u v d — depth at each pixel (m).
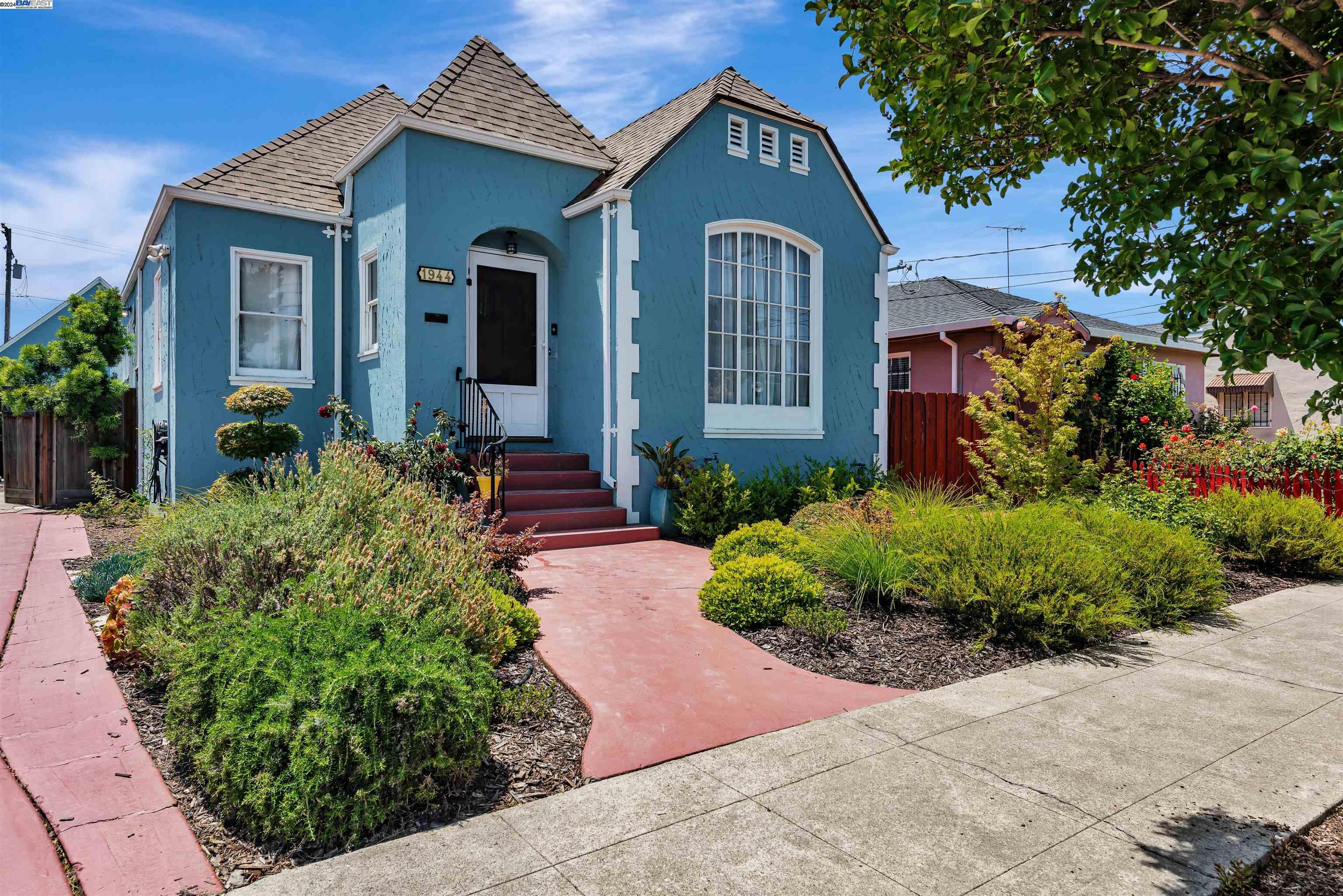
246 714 3.04
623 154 11.21
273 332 10.94
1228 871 2.69
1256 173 2.60
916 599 6.35
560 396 10.99
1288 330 2.60
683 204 10.34
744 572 5.83
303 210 10.89
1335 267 2.34
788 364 11.71
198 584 4.35
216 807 3.12
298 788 2.85
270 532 4.65
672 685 4.51
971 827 2.98
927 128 4.08
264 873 2.69
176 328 10.19
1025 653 5.32
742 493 9.80
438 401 9.67
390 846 2.85
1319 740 3.86
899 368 17.89
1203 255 2.88
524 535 6.56
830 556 6.41
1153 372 13.45
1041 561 5.63
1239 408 22.69
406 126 9.36
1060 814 3.09
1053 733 3.93
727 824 3.00
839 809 3.11
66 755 3.50
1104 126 3.09
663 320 10.14
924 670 4.94
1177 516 8.75
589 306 10.33
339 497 5.05
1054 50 2.89
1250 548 8.38
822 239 12.01
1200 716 4.17
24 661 4.77
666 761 3.56
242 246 10.58
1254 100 2.75
